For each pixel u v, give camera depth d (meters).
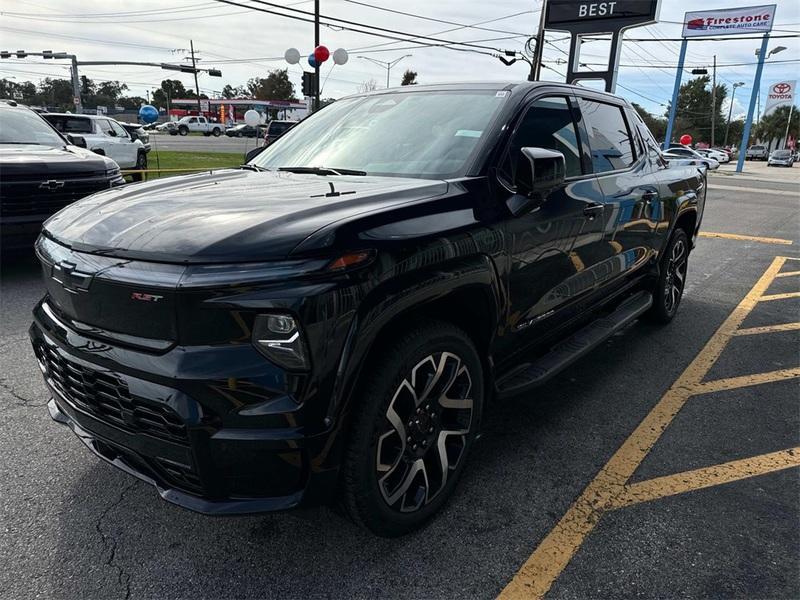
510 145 2.84
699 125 99.25
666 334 5.01
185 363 1.86
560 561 2.29
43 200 6.02
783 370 4.24
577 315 3.50
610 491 2.75
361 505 2.13
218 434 1.86
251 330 1.84
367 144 3.13
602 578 2.21
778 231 11.45
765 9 36.69
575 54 23.78
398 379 2.15
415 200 2.30
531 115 3.08
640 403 3.69
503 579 2.20
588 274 3.46
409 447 2.30
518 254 2.69
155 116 16.11
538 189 2.58
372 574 2.21
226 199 2.34
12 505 2.58
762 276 7.38
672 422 3.44
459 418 2.56
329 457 1.97
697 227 5.46
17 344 4.43
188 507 1.97
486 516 2.55
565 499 2.69
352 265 1.93
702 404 3.68
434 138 2.94
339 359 1.91
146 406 1.95
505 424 3.39
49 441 3.11
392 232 2.09
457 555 2.32
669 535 2.45
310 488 1.96
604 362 4.36
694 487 2.80
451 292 2.28
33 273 6.50
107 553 2.31
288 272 1.83
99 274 1.99
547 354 3.33
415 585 2.17
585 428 3.36
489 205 2.57
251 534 2.43
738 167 39.91
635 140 4.37
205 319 1.85
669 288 5.15
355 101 3.67
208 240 1.92
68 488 2.71
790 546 2.39
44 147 6.92
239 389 1.84
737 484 2.83
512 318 2.76
